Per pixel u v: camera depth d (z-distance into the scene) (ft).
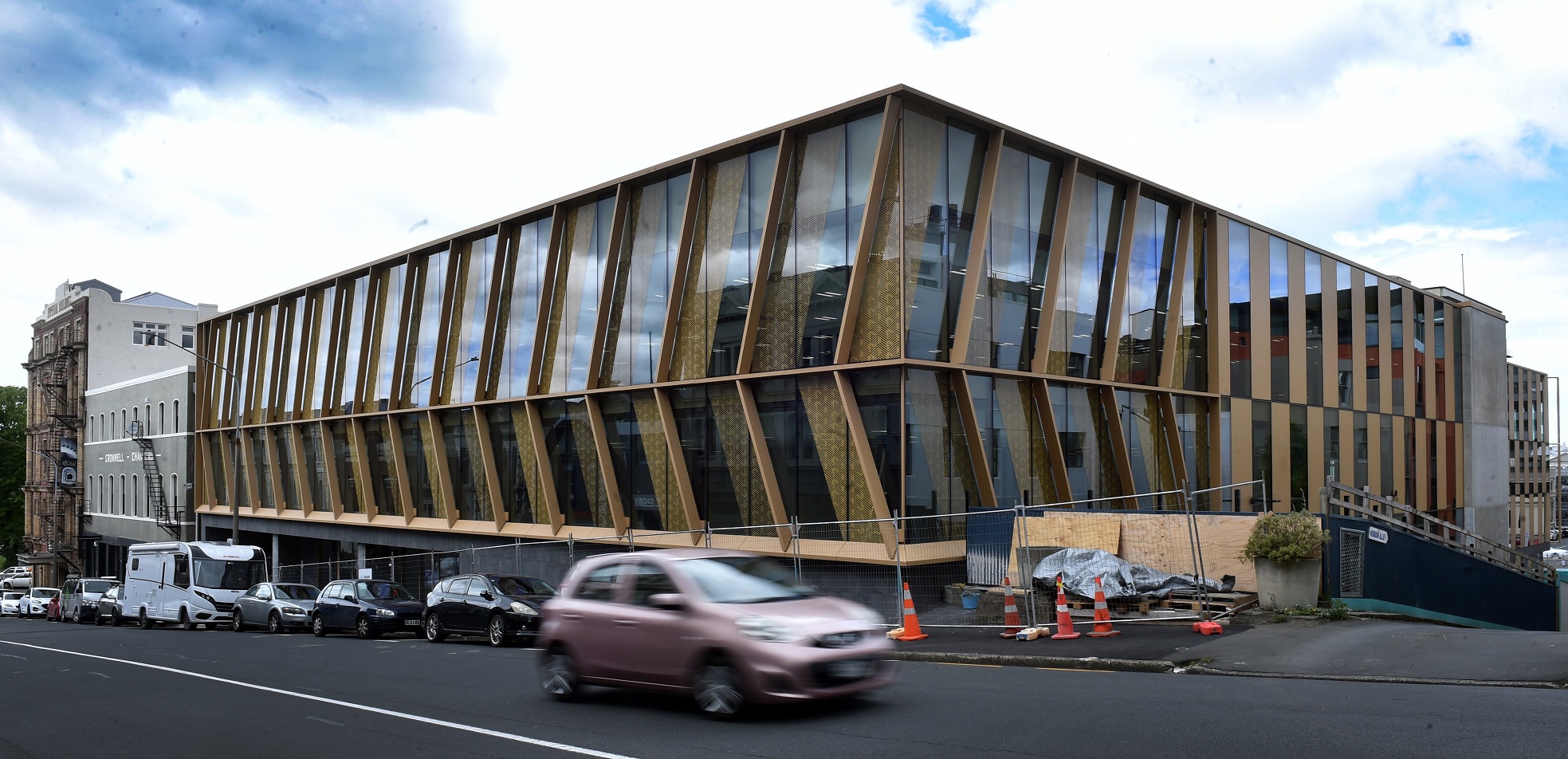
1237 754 24.47
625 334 90.22
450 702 38.34
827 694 30.35
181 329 222.89
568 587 37.68
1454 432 135.13
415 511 116.57
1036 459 78.07
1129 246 85.71
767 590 33.83
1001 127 74.64
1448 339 135.33
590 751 28.02
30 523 244.83
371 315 123.54
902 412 68.18
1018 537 65.31
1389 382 120.78
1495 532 142.10
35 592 166.81
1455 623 64.69
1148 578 56.44
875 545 69.15
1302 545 51.47
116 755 30.78
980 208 74.33
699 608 32.48
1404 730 26.45
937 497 70.03
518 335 102.58
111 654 67.15
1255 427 98.63
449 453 111.55
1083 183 83.51
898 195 68.90
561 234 97.71
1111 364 84.23
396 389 117.60
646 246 88.94
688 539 82.64
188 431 167.73
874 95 69.36
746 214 79.77
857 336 71.20
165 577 115.96
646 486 87.56
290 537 154.40
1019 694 34.40
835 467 72.02
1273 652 41.14
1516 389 292.20
